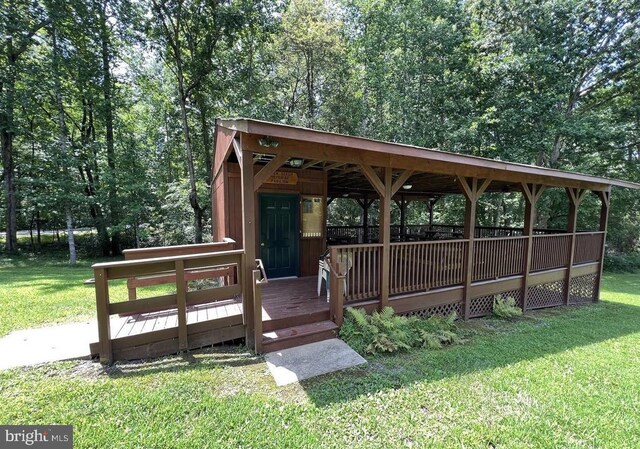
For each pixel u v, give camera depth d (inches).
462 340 190.1
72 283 296.7
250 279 156.0
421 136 549.3
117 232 550.0
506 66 478.3
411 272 210.8
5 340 154.1
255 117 513.7
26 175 513.0
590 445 99.8
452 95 536.4
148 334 143.5
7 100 427.8
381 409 114.0
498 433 103.0
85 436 93.5
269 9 495.2
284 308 183.0
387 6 586.6
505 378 141.2
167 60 498.3
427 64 551.2
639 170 542.3
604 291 392.5
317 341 167.0
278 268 257.1
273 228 253.0
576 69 500.1
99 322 133.0
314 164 236.7
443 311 229.9
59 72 453.1
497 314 245.9
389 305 201.6
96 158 511.8
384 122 621.6
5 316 191.8
